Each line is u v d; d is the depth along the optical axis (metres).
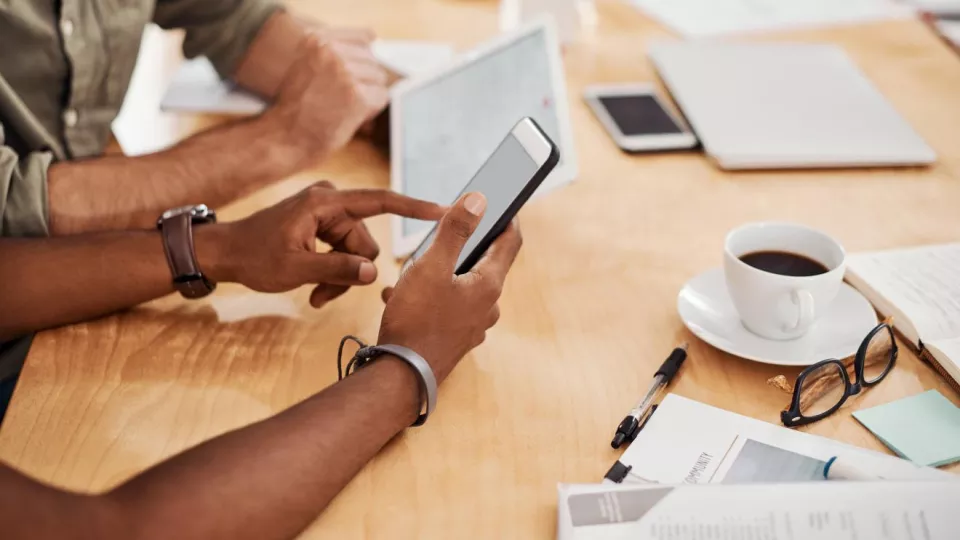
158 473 0.59
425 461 0.68
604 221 1.01
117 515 0.55
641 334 0.82
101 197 1.00
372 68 1.23
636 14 1.60
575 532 0.58
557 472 0.66
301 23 1.28
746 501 0.59
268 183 1.10
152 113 1.42
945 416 0.70
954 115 1.23
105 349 0.82
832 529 0.57
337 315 0.86
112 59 1.21
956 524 0.57
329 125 1.14
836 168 1.11
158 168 1.05
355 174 1.14
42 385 0.77
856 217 1.00
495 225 0.75
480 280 0.74
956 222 0.99
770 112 1.19
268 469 0.60
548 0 1.43
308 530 0.62
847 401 0.73
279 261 0.85
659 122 1.21
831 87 1.25
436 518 0.63
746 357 0.76
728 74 1.30
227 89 1.33
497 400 0.74
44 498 0.53
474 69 1.10
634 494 0.60
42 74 1.16
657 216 1.02
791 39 1.47
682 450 0.67
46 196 0.97
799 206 1.03
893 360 0.76
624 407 0.73
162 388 0.76
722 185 1.08
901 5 1.62
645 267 0.93
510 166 0.76
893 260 0.88
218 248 0.87
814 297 0.75
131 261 0.86
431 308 0.72
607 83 1.34
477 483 0.66
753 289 0.75
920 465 0.65
